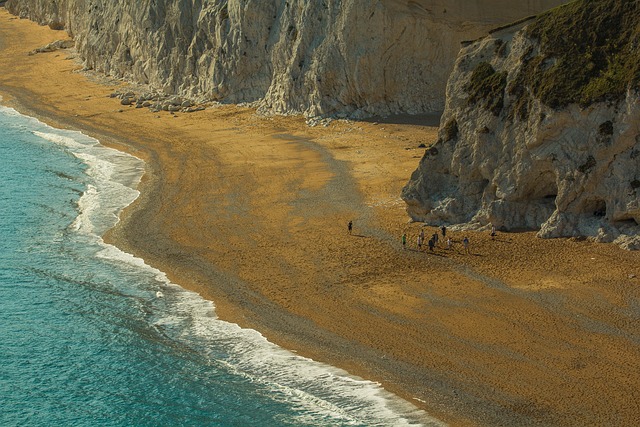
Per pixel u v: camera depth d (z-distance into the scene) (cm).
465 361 4309
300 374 4294
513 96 5981
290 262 5619
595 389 3997
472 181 6091
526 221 5894
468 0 8894
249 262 5666
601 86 5591
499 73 6131
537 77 5884
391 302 4981
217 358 4512
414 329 4656
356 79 9038
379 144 8212
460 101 6244
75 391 4306
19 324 4953
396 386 4131
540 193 5912
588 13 5869
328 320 4816
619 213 5484
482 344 4456
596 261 5278
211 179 7556
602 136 5547
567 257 5375
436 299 4978
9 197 7312
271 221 6391
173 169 7975
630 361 4212
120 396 4250
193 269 5619
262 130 9062
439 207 6103
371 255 5625
